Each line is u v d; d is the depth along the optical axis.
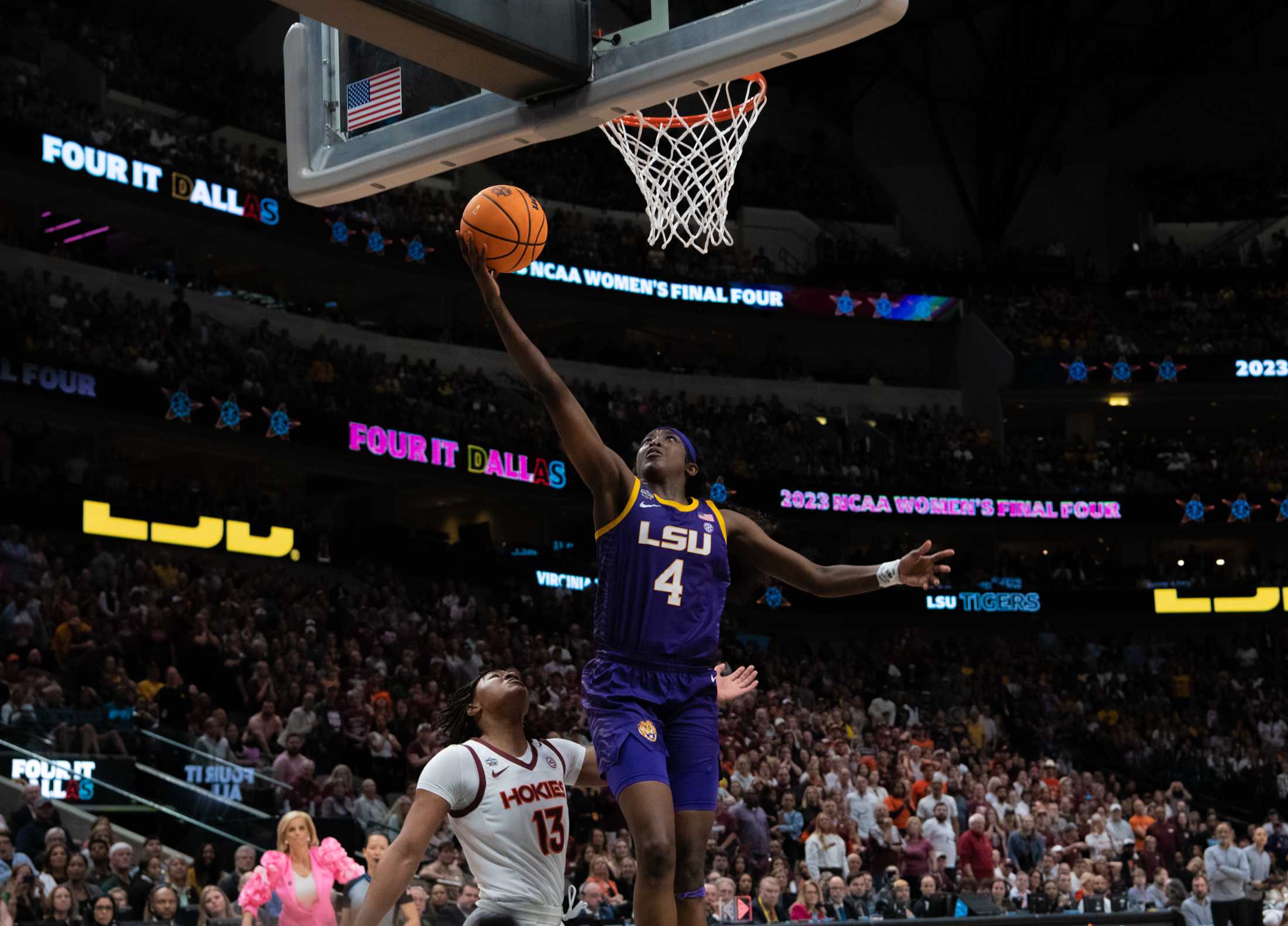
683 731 3.52
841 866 14.23
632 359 33.97
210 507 22.61
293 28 5.35
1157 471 35.22
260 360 25.59
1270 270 37.53
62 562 18.67
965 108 41.44
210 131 30.06
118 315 23.95
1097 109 41.62
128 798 13.17
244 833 12.95
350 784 13.62
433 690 18.11
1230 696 29.84
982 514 33.09
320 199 5.29
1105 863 15.64
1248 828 21.94
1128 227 40.38
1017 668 30.31
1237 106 41.09
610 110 4.56
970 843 15.06
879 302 36.28
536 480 29.31
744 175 38.44
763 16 4.21
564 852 4.27
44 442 24.34
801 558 3.91
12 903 9.98
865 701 27.11
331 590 21.48
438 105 4.95
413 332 31.75
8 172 24.02
